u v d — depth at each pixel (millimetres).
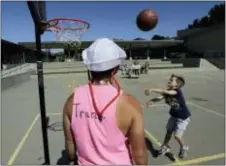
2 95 14742
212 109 10242
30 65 32250
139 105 1716
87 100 1645
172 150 5742
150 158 5359
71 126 1699
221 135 6844
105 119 1584
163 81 21984
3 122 8453
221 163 5172
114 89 1660
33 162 5301
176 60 42500
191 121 8289
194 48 50625
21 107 11039
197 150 5801
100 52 1648
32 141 6508
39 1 3846
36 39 4086
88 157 1626
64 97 13648
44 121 4340
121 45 43906
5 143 6406
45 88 17781
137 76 26203
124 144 1647
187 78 24469
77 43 6383
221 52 42188
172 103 4922
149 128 7570
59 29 5305
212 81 21594
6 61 28469
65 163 5184
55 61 42562
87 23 5602
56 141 6426
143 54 52812
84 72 32938
